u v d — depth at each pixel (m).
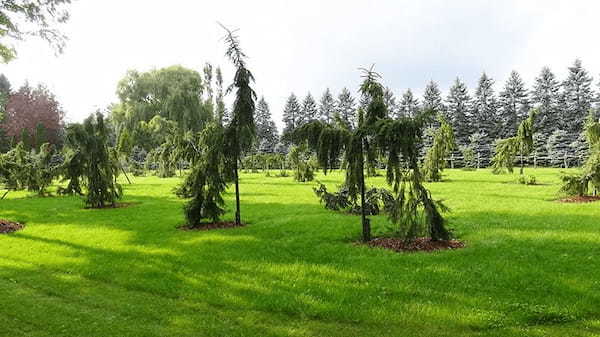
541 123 62.22
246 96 12.32
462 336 4.77
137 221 13.44
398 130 8.59
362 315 5.35
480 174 34.59
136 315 5.61
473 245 8.85
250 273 7.29
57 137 68.19
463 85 68.62
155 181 34.78
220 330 5.07
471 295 5.93
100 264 8.12
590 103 62.06
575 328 4.91
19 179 22.52
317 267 7.52
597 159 15.89
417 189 8.97
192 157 15.45
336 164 10.15
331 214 13.93
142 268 7.75
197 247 9.42
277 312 5.62
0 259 8.70
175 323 5.31
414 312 5.40
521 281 6.34
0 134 62.22
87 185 18.95
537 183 24.22
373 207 13.80
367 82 9.48
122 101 48.91
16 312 5.77
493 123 66.44
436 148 27.38
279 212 14.65
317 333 4.95
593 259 7.32
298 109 89.00
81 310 5.82
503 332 4.83
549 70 65.75
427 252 8.39
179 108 44.53
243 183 29.00
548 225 10.52
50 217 14.91
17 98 65.56
